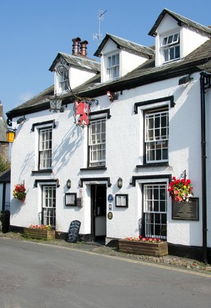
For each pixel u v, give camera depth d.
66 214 16.31
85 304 7.08
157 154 13.44
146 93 13.63
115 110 14.66
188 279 9.19
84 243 15.13
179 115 12.58
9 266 10.50
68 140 16.55
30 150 18.42
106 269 10.21
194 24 13.96
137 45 16.41
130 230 13.79
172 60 13.88
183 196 11.92
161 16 14.02
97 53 16.30
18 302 7.17
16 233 18.36
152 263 11.23
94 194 15.91
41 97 19.52
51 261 11.27
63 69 17.97
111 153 14.66
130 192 13.89
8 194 22.42
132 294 7.81
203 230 11.52
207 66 11.80
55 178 16.94
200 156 11.90
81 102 15.45
